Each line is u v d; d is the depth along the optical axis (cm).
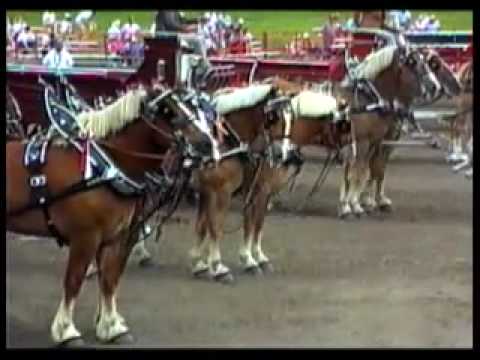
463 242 1382
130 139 888
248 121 1155
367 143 1567
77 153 869
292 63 1973
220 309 1032
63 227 871
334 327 973
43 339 916
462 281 1162
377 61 1573
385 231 1457
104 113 888
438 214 1594
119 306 1034
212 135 934
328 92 1559
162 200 945
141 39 1966
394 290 1116
